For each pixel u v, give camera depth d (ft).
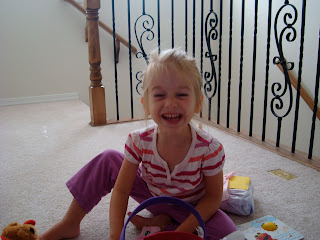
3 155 5.45
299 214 3.54
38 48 10.28
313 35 8.52
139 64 11.53
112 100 11.54
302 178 4.50
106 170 3.21
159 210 3.23
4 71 10.05
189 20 11.73
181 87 2.58
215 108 12.34
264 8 9.86
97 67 7.20
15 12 9.82
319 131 8.80
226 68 11.93
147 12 11.30
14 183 4.33
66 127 7.32
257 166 4.93
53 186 4.25
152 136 2.83
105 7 10.73
